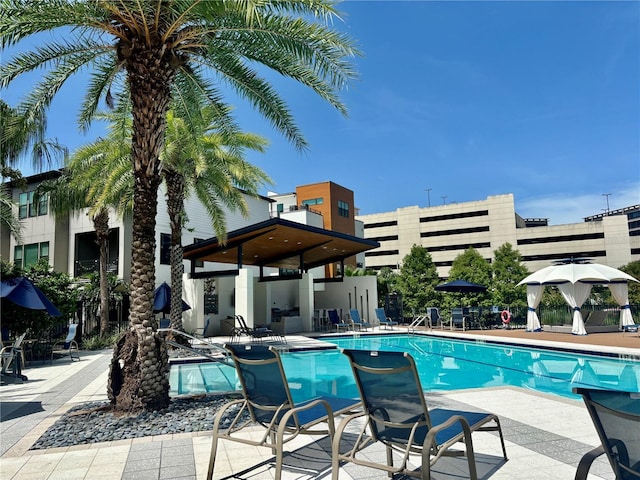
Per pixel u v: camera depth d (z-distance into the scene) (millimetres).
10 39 6645
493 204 81188
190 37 6789
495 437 4719
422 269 28578
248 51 7848
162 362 6434
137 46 6395
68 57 8055
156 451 4547
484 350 15859
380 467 3119
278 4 6703
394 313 26547
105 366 11688
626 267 44281
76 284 20062
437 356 14750
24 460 4324
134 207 6570
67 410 6625
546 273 18797
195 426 5480
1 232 23406
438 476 3555
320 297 26281
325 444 4273
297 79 8227
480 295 27484
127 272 20375
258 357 3822
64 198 18047
